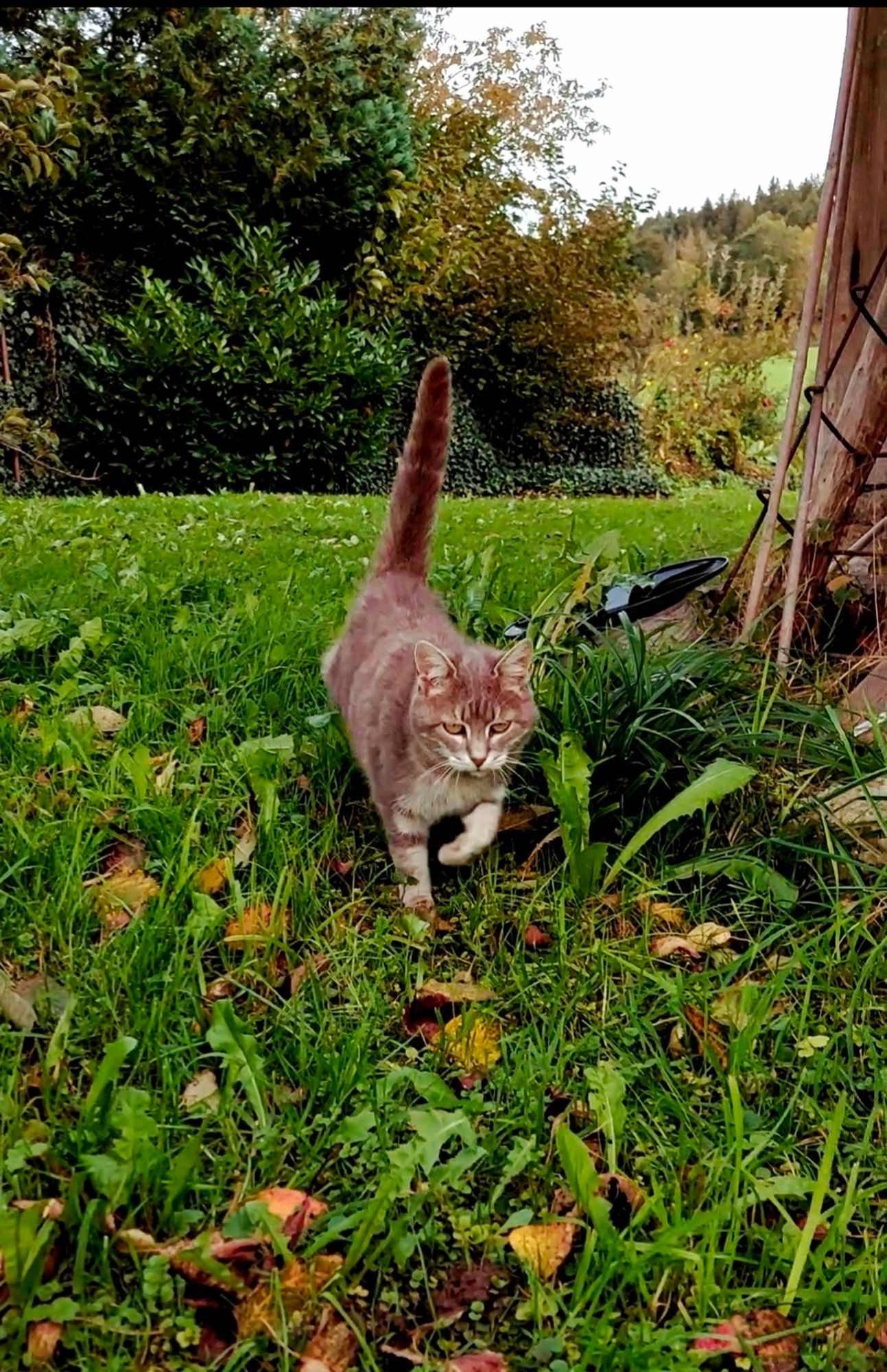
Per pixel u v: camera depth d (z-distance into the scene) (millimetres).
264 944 719
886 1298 517
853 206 1173
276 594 1466
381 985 708
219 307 3986
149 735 995
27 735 972
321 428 4191
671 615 1289
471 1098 616
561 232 6074
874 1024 688
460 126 5824
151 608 1384
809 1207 557
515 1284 529
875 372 1053
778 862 828
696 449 7160
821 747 900
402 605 1067
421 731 838
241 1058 584
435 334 5426
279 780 918
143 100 4047
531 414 6039
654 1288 517
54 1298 488
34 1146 530
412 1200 544
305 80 4379
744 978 715
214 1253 513
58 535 2094
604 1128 583
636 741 896
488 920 783
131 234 4203
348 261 4758
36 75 2191
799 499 1095
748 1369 495
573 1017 683
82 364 3893
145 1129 533
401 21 4988
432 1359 490
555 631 1078
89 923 727
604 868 833
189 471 4047
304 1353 486
